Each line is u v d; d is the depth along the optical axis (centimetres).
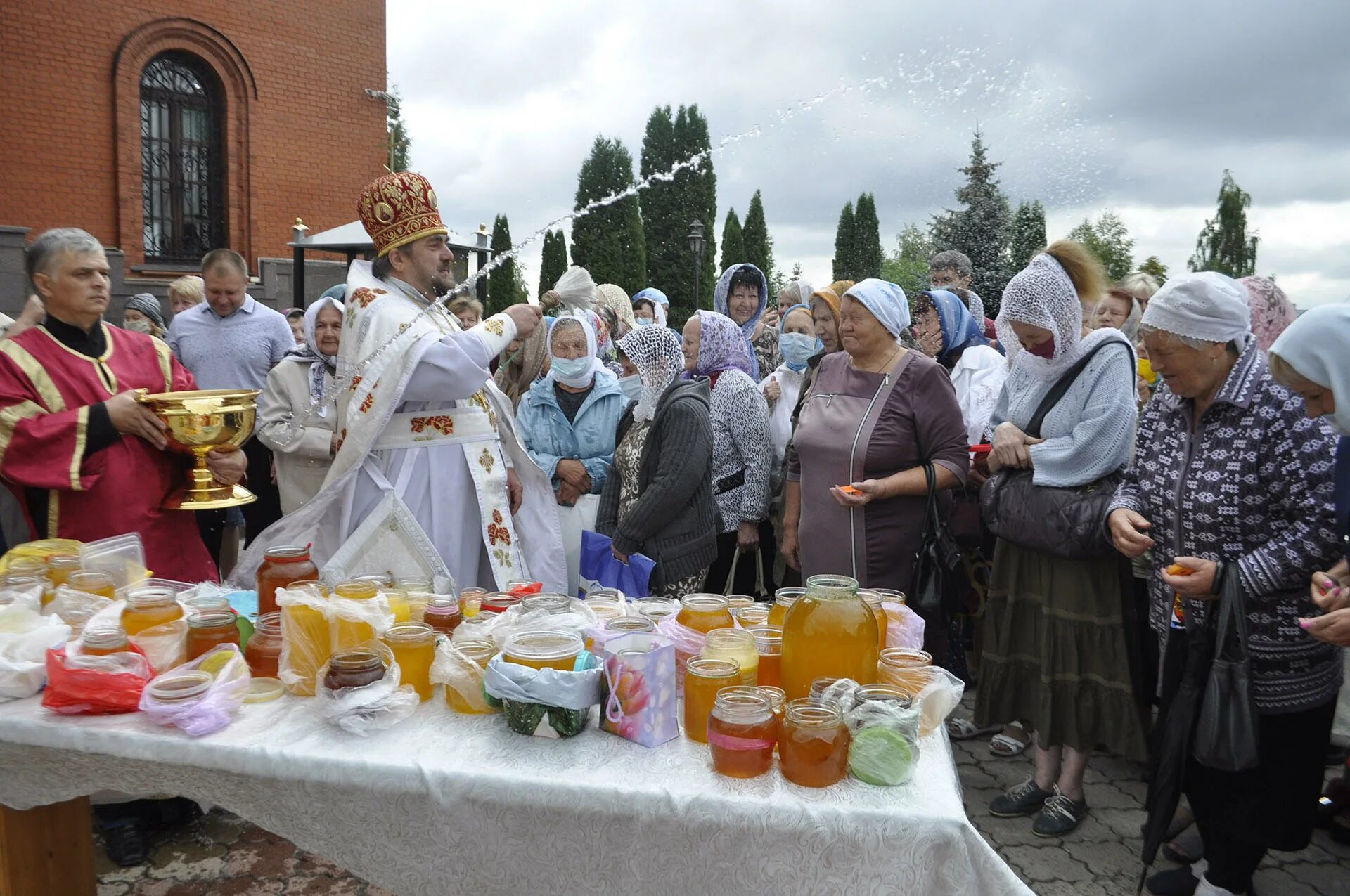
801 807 152
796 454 356
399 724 180
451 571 300
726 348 392
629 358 354
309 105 1335
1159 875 274
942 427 302
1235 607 221
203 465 289
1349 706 314
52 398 278
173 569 292
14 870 195
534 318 306
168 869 275
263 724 181
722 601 201
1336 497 210
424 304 301
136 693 185
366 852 169
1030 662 301
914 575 298
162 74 1247
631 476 356
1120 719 287
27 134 1148
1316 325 197
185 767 174
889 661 183
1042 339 294
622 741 174
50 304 286
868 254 2480
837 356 331
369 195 293
